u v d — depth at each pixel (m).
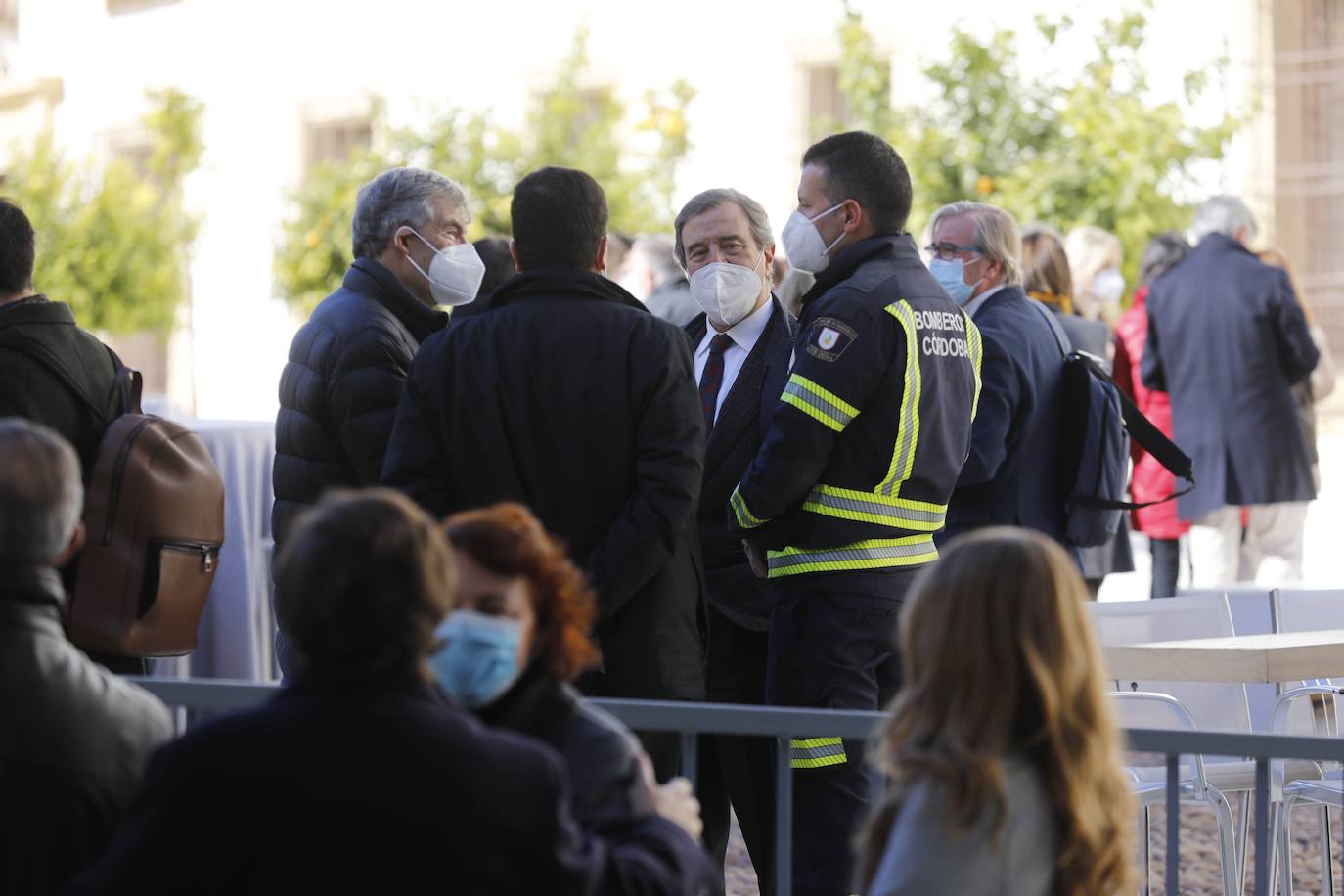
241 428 15.27
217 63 34.31
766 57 28.47
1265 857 6.90
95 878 5.12
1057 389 12.52
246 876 5.00
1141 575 23.28
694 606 9.16
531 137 27.28
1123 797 6.00
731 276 10.44
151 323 30.27
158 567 10.13
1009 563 5.90
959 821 5.73
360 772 5.02
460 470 8.89
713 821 10.47
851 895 9.59
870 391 9.59
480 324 9.02
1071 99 23.33
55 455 6.41
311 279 27.03
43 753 6.27
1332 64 25.78
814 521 9.73
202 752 5.09
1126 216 22.83
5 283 10.20
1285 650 10.12
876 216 10.08
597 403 8.82
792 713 7.23
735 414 10.59
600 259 9.34
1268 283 18.45
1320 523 24.55
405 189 10.62
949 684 5.87
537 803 5.18
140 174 35.31
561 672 6.18
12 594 6.34
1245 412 18.48
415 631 5.20
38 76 36.47
